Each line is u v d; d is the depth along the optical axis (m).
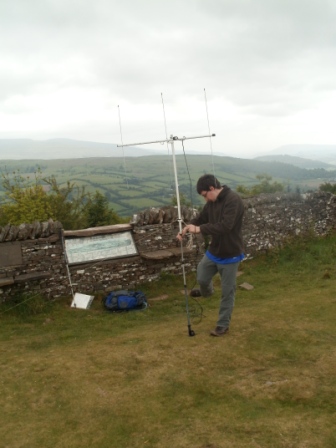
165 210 11.55
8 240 9.69
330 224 15.34
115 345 6.41
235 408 4.30
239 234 5.93
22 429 4.20
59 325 8.45
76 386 5.00
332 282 10.48
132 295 9.55
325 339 6.03
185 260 11.84
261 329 6.53
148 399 4.61
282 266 12.41
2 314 9.01
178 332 6.77
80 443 3.92
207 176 5.82
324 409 4.16
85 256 10.47
